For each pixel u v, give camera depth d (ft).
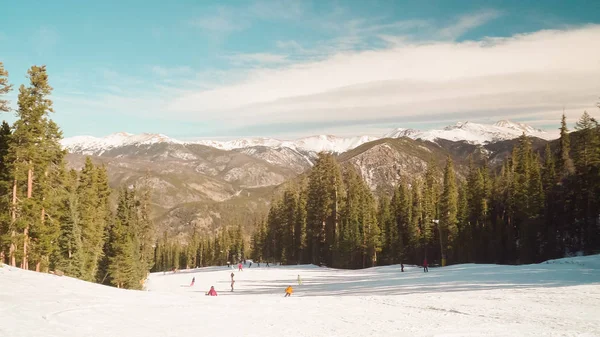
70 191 188.14
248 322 69.62
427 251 340.39
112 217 252.62
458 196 355.15
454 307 79.41
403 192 380.17
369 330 60.75
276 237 423.64
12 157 140.46
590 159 247.29
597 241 245.24
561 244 268.00
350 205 346.33
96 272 221.66
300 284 181.88
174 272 439.22
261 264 435.12
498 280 123.65
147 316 71.56
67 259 178.29
